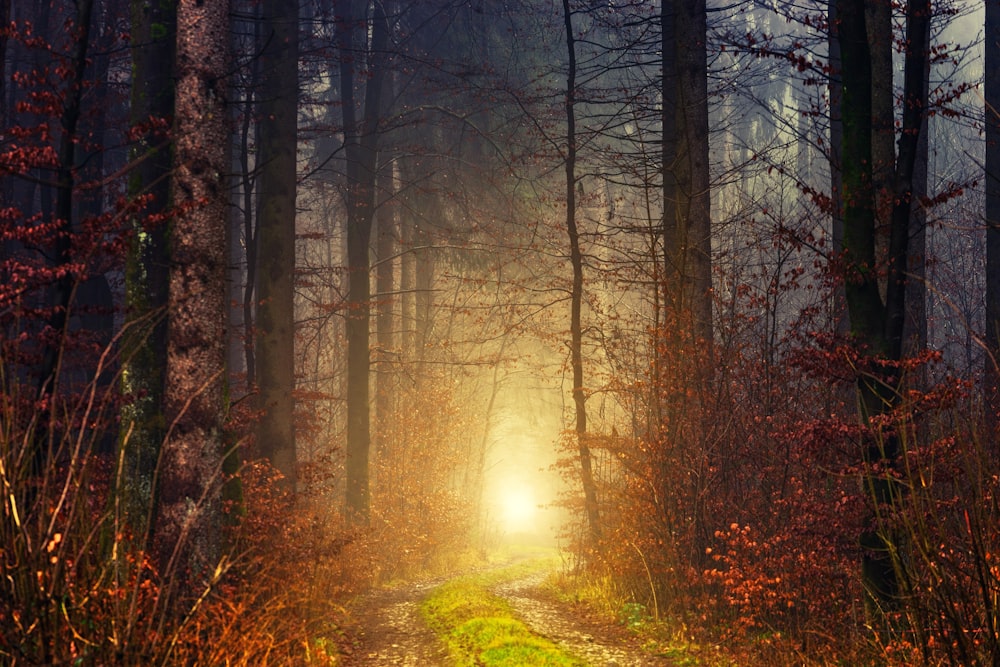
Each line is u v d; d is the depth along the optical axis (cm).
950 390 888
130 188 1115
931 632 678
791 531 1080
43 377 891
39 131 883
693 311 1611
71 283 933
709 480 1370
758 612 1106
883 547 947
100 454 1051
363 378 2464
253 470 1352
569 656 1062
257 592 938
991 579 616
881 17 1212
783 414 1255
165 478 957
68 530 599
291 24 1833
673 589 1358
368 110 2495
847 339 1018
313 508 1658
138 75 1156
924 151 1491
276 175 1817
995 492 636
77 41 941
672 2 1881
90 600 631
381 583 2130
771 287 1343
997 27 1759
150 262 1088
